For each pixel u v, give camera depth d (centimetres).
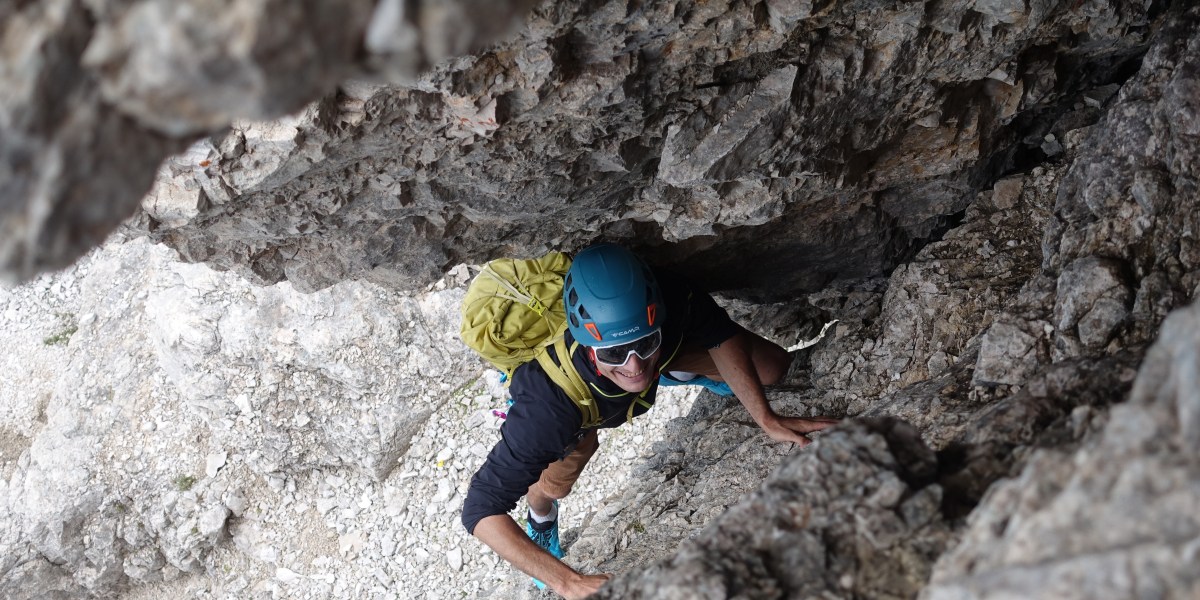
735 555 186
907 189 417
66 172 120
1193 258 259
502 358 394
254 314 853
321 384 864
